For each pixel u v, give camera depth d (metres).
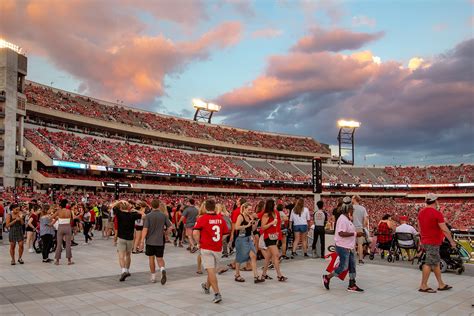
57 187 46.00
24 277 11.49
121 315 7.55
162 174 57.78
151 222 10.52
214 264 8.67
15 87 43.94
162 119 74.62
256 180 72.00
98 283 10.61
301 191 78.50
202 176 63.66
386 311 7.86
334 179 86.75
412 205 82.12
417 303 8.50
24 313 7.70
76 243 20.00
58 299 8.82
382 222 14.84
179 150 71.06
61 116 52.78
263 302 8.53
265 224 10.95
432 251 9.52
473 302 8.59
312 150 95.19
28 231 17.30
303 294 9.31
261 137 90.94
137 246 16.83
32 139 46.38
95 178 50.19
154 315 7.55
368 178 92.00
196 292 9.51
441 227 9.40
